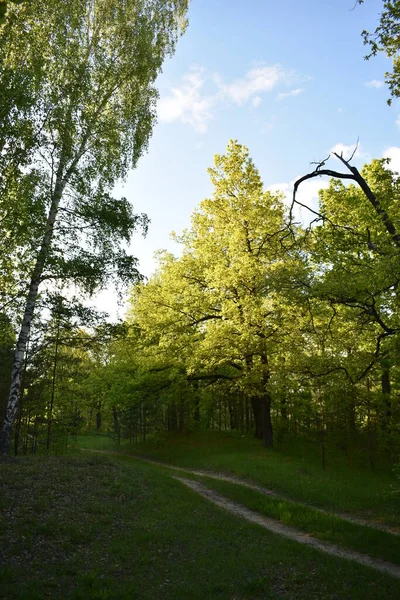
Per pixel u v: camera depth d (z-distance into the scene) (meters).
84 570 6.64
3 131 12.16
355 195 18.64
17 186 13.41
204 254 23.36
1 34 12.67
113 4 15.35
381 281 11.01
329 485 17.11
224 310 21.03
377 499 15.12
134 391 27.75
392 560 8.84
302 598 6.25
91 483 11.73
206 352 22.16
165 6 16.91
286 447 24.94
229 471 21.00
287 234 13.32
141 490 12.33
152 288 25.66
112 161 15.42
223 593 6.33
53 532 7.91
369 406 21.03
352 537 10.24
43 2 13.48
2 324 14.89
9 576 6.01
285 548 8.72
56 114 13.19
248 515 12.94
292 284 13.05
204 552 8.04
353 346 18.14
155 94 16.69
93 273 13.68
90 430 51.03
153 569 7.00
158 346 25.36
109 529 8.66
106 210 14.07
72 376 22.33
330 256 14.66
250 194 22.64
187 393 28.81
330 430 24.12
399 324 14.21
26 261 13.73
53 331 16.30
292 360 19.23
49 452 21.41
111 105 15.84
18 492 9.74
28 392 19.52
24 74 12.30
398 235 11.15
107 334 15.01
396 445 20.75
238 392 29.02
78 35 14.52
